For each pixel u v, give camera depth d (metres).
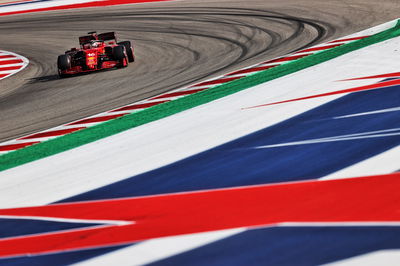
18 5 115.88
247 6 85.44
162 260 15.80
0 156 34.47
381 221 15.91
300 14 74.06
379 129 25.77
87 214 21.50
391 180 19.17
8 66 72.56
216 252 15.70
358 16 67.31
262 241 15.88
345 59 44.84
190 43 68.69
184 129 32.59
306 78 40.72
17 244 19.48
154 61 61.88
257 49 59.28
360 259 13.84
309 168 22.19
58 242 18.84
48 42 85.19
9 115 46.72
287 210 18.00
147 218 19.73
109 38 62.94
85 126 38.34
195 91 43.94
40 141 36.44
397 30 53.22
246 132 29.56
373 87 34.19
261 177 22.16
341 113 29.83
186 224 18.33
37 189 26.39
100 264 16.25
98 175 26.84
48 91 54.47
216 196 20.78
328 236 15.46
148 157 28.31
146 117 37.88
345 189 19.08
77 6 111.75
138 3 104.31
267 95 37.62
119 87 51.19
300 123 29.39
